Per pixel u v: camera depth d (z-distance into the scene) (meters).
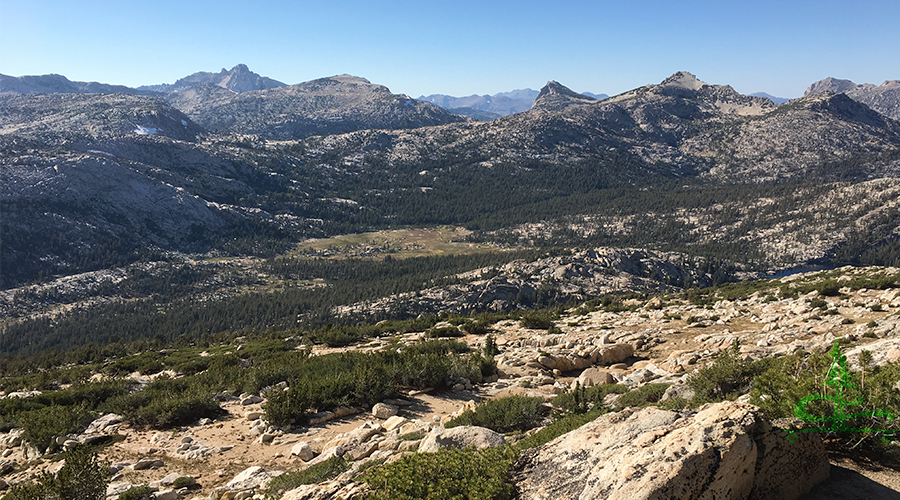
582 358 31.48
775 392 11.51
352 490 9.99
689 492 7.12
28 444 19.05
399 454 13.66
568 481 8.27
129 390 29.44
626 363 31.44
